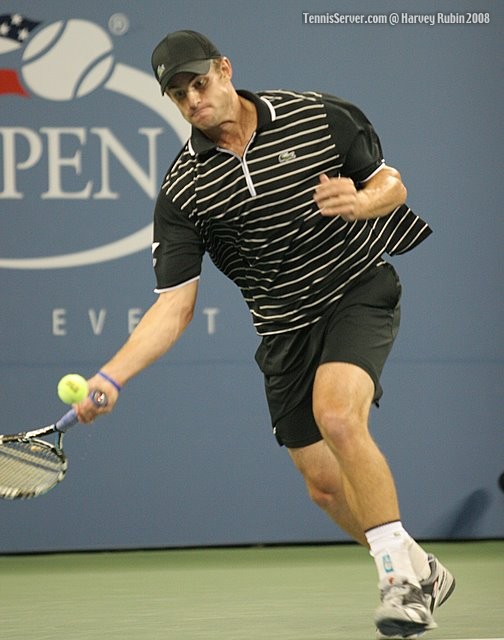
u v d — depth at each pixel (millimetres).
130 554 15969
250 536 16234
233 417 16172
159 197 9703
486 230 16406
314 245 9500
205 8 16000
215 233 9656
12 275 15867
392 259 16312
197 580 13750
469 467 16453
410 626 8820
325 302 9672
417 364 16344
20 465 9438
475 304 16422
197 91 9023
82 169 15898
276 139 9297
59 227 15898
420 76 16297
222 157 9344
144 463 16094
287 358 9875
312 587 13070
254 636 10008
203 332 16125
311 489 10227
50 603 12258
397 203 9250
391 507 8953
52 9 15836
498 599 11914
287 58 16109
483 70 16359
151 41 15953
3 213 15836
